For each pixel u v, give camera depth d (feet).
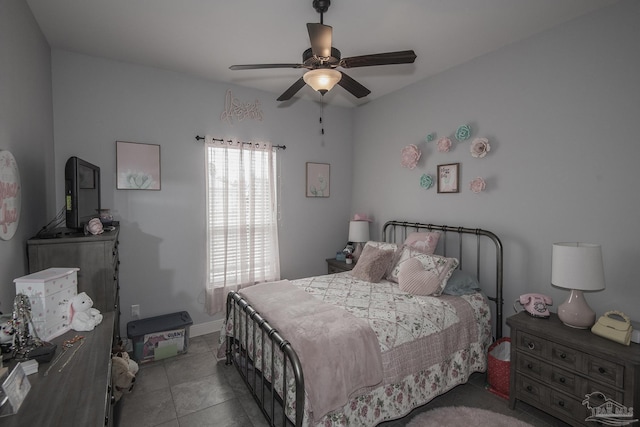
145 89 9.80
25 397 3.27
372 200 13.26
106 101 9.27
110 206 9.43
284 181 12.59
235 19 7.17
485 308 8.23
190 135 10.57
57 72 8.63
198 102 10.66
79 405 3.18
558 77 7.48
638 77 6.31
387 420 6.01
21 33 6.14
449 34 7.87
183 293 10.64
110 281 6.70
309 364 5.19
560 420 6.54
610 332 5.85
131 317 9.81
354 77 10.66
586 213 7.09
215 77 10.66
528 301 7.27
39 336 4.49
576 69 7.18
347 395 5.30
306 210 13.20
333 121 13.76
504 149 8.61
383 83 11.25
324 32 5.22
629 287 6.50
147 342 8.98
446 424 6.42
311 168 13.21
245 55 9.04
